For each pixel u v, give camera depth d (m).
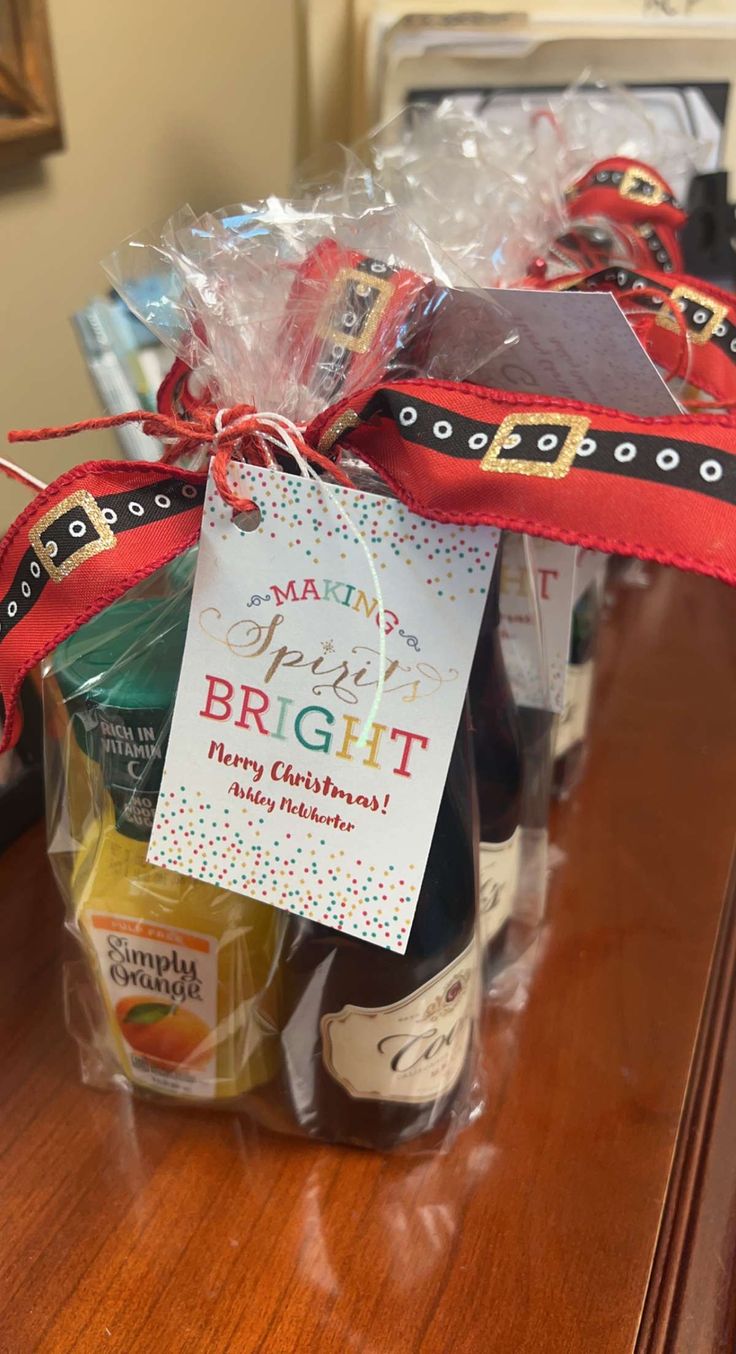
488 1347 0.32
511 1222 0.35
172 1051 0.38
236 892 0.32
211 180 0.64
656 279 0.41
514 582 0.41
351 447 0.30
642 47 0.68
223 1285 0.33
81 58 0.51
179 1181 0.37
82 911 0.36
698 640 0.70
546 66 0.67
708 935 0.47
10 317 0.50
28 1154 0.38
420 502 0.27
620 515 0.24
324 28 0.70
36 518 0.30
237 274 0.34
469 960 0.36
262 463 0.30
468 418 0.27
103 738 0.33
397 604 0.29
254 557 0.29
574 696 0.53
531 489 0.25
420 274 0.34
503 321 0.33
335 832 0.30
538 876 0.46
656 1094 0.40
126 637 0.34
